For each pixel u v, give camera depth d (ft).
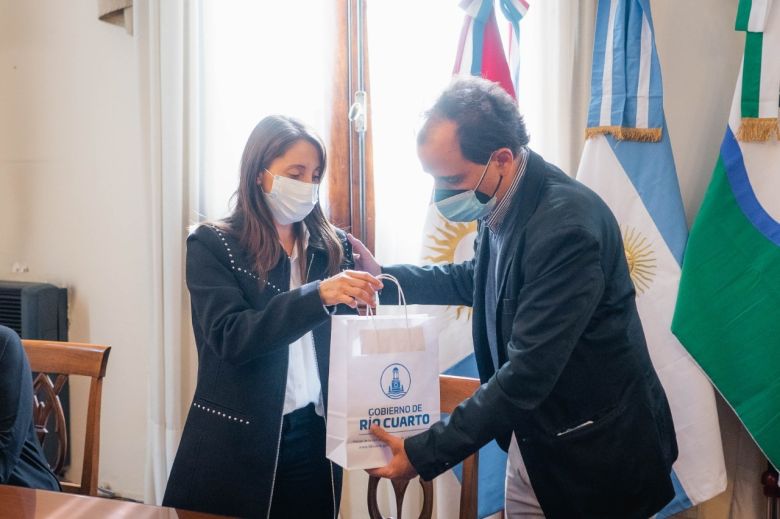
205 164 7.32
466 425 3.78
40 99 8.27
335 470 4.86
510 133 3.92
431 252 6.42
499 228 4.19
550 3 6.63
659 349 5.92
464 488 4.51
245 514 4.36
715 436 5.80
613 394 4.01
